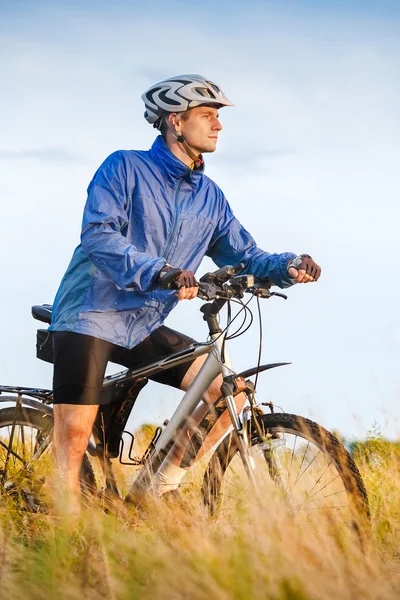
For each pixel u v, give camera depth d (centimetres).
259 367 414
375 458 505
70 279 441
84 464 453
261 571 322
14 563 358
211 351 423
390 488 455
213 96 440
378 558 366
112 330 436
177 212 444
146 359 450
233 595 307
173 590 319
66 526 386
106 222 422
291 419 405
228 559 332
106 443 450
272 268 449
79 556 364
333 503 387
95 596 325
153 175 441
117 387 443
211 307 422
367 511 378
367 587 319
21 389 481
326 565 334
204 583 316
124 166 436
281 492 395
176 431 430
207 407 423
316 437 396
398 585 334
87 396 432
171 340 449
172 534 383
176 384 451
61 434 437
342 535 364
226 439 425
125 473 460
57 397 438
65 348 435
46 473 451
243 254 467
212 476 422
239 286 415
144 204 438
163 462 432
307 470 398
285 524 365
